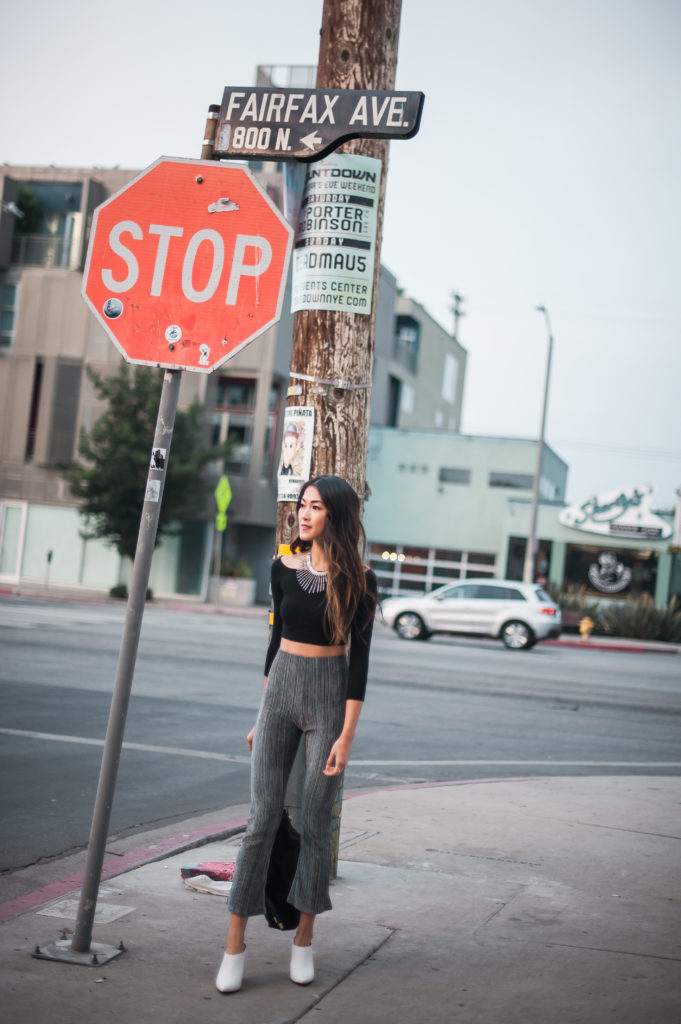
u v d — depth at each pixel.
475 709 13.02
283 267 3.93
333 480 3.78
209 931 4.30
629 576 36.00
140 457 30.97
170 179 4.03
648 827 6.67
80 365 35.69
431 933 4.40
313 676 3.78
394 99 4.43
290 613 3.80
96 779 7.68
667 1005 3.70
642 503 35.84
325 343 5.06
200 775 8.11
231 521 35.47
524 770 9.30
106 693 11.85
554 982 3.89
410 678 15.76
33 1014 3.39
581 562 36.56
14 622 19.77
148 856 5.46
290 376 5.18
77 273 35.78
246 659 16.38
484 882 5.21
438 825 6.46
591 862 5.70
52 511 35.75
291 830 3.91
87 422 35.56
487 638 28.00
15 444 36.06
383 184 5.23
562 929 4.50
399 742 10.37
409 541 39.91
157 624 22.75
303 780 4.38
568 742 11.05
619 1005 3.69
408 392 50.53
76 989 3.61
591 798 7.60
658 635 32.75
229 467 35.38
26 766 7.94
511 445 39.19
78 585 35.41
